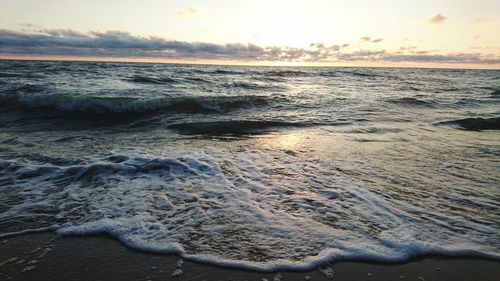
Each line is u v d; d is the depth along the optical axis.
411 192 4.17
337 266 2.64
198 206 3.67
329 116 10.41
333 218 3.41
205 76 26.53
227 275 2.54
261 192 4.11
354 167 5.22
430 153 6.18
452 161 5.66
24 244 2.91
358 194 4.08
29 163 5.02
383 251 2.82
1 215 3.41
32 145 6.26
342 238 3.01
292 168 5.13
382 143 6.94
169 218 3.38
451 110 12.73
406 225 3.27
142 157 5.34
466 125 9.46
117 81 18.92
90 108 10.37
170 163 5.08
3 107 10.34
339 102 13.56
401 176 4.81
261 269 2.59
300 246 2.89
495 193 4.18
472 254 2.81
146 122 9.28
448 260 2.73
